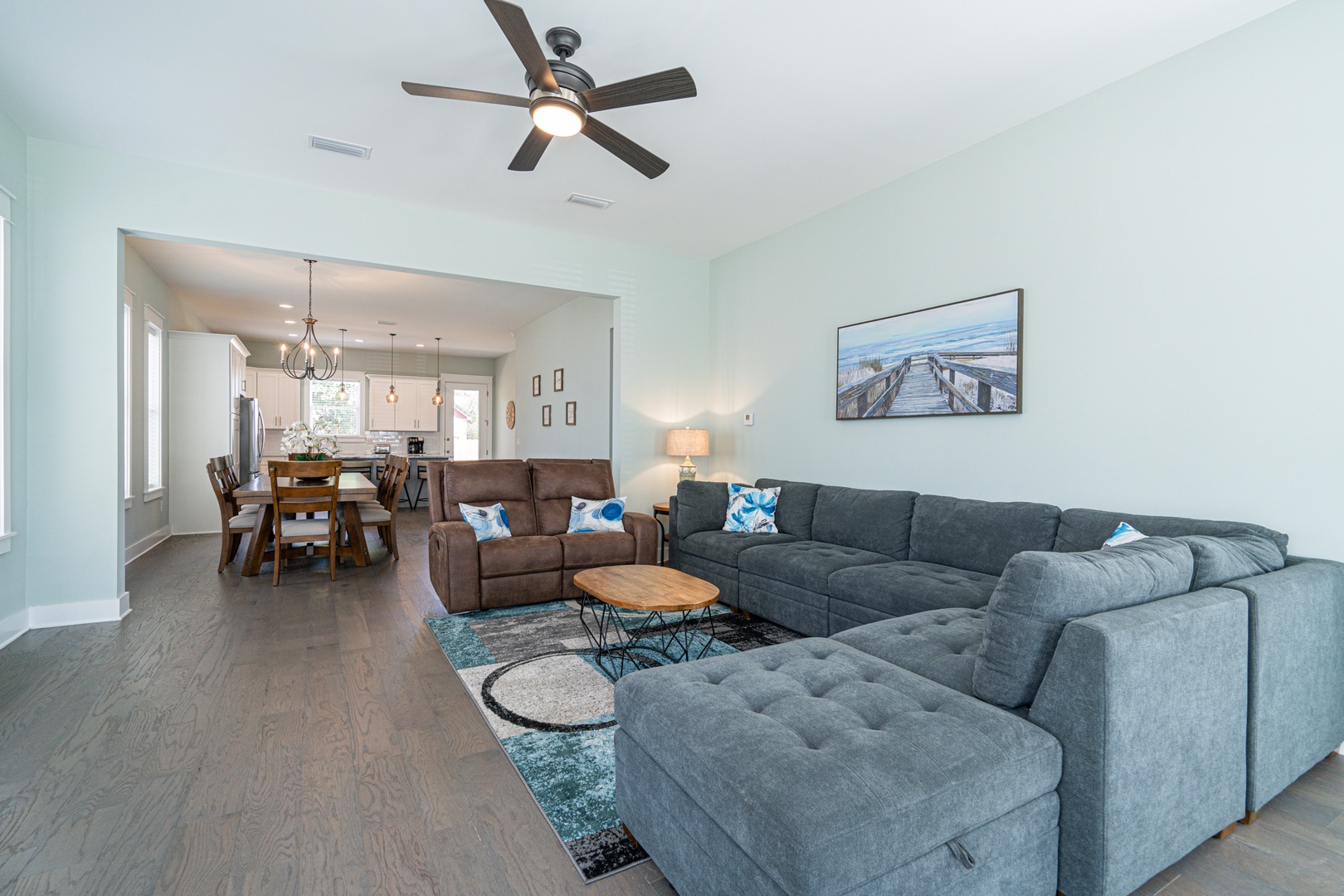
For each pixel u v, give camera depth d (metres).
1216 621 1.54
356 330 8.60
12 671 2.70
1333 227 2.16
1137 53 2.57
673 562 4.42
